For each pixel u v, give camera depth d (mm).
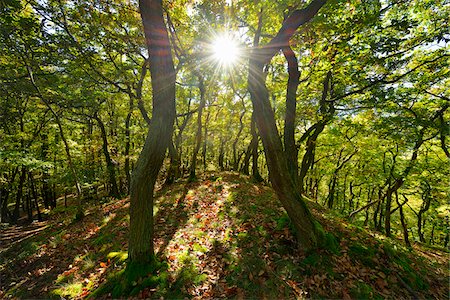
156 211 8984
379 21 6988
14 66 10164
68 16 8961
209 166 30438
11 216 20266
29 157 11211
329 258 4895
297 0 5879
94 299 4441
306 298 4078
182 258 5312
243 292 4254
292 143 7457
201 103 14422
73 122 18062
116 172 18453
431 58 8711
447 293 4660
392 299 4172
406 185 13219
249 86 5324
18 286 6129
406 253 6199
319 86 11344
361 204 23953
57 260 7156
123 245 6820
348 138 13195
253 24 9539
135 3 8430
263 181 14055
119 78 11945
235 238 6020
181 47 11875
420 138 9375
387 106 9258
